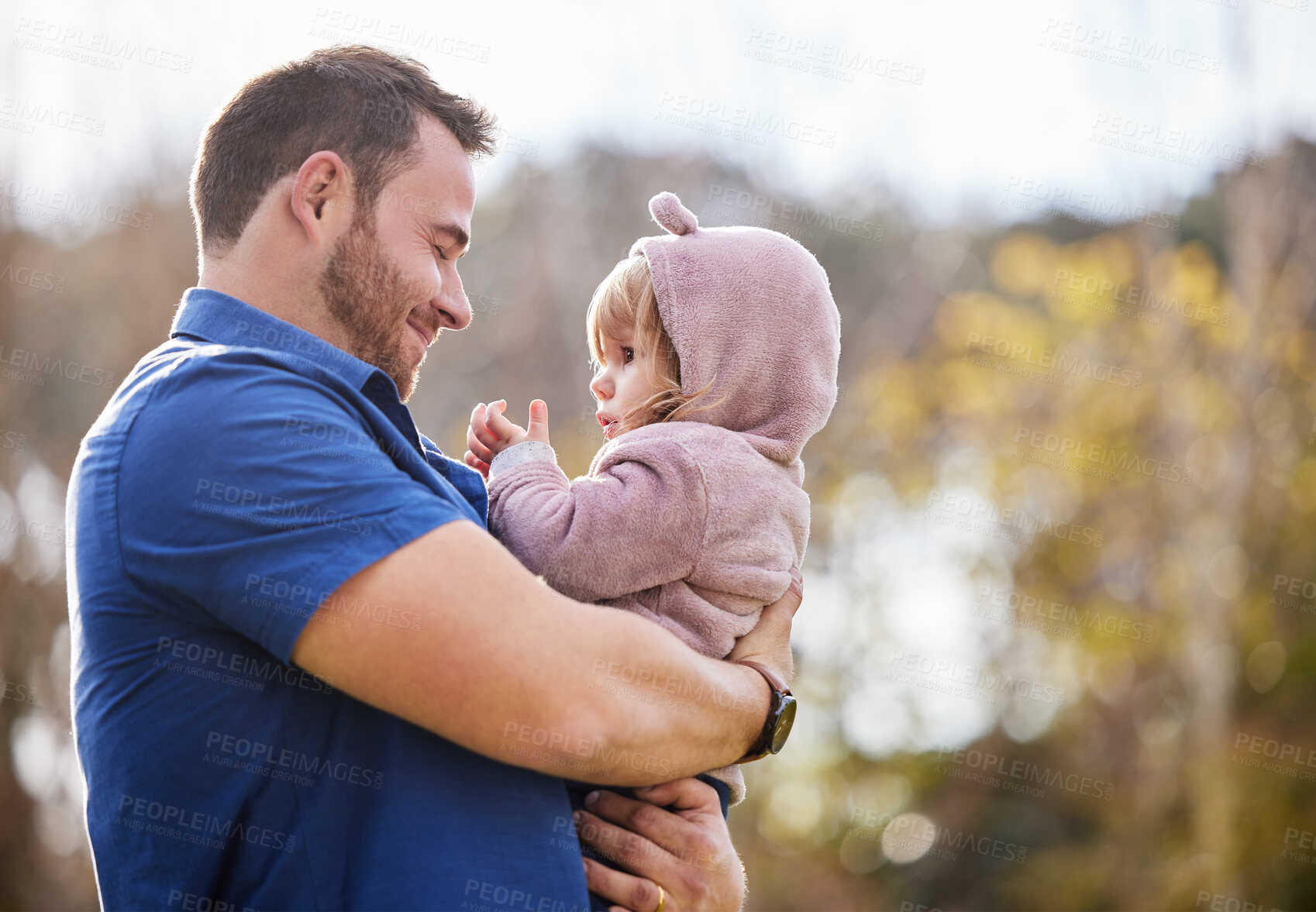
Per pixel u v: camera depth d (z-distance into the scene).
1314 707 8.36
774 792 10.21
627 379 2.01
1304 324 8.89
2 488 8.02
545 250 11.23
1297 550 8.67
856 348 11.28
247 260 1.79
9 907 7.36
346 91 1.81
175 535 1.47
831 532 10.55
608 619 1.53
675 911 1.71
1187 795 8.98
